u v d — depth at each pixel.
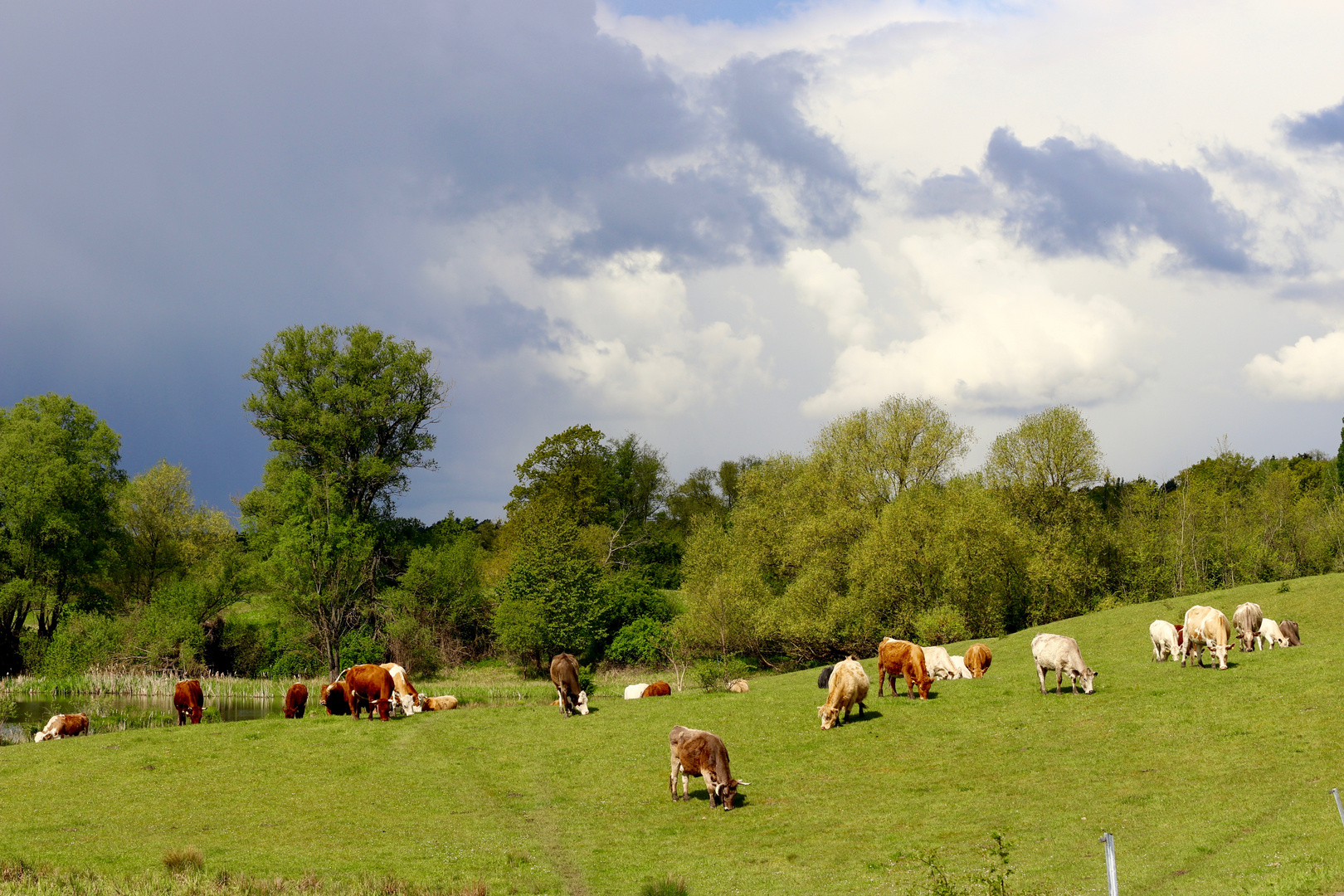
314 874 15.10
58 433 67.44
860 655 56.84
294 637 66.06
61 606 67.75
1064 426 61.28
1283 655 28.08
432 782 21.70
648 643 67.31
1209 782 17.58
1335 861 12.32
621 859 15.80
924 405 64.44
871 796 18.80
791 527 66.69
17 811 19.69
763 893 13.59
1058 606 56.72
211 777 22.28
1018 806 17.31
